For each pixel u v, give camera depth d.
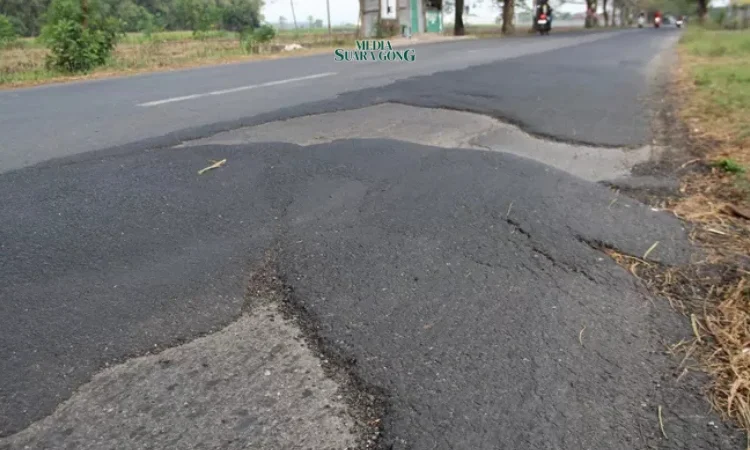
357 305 2.21
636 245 2.69
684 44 16.28
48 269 2.49
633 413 1.65
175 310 2.19
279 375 1.83
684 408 1.67
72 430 1.61
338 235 2.79
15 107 6.51
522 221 2.93
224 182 3.54
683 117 5.39
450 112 5.50
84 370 1.85
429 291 2.30
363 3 24.91
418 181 3.50
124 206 3.18
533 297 2.25
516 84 7.29
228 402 1.71
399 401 1.70
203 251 2.66
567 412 1.65
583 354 1.90
